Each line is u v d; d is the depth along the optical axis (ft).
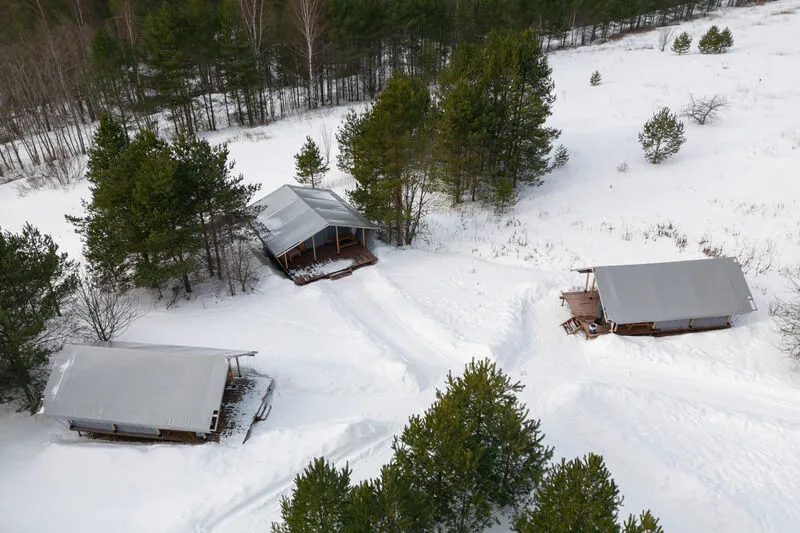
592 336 64.44
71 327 60.29
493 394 37.09
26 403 52.90
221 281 79.56
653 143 99.25
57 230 101.65
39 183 126.11
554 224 89.10
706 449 46.75
